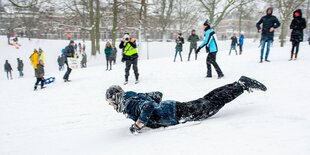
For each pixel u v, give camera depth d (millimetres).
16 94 11141
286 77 7973
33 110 7898
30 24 34188
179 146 3615
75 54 13391
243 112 4895
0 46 34781
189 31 62500
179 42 17172
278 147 3193
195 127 4328
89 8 34438
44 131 5766
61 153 4289
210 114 4773
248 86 4805
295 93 5910
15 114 7605
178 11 53938
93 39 33781
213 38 9266
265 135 3598
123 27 33938
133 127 4562
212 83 8805
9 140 5387
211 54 9367
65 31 49656
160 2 46031
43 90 11461
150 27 35094
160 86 9453
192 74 10859
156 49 39250
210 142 3604
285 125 3881
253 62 11617
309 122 3912
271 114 4480
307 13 43281
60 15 32844
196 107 4660
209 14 44219
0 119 7156
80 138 4965
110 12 33781
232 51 25906
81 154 4043
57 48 36281
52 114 7184
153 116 4641
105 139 4625
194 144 3609
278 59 11836
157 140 3996
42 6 29719
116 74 13641
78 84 11867
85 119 6363
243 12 47906
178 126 4484
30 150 4668
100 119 6230
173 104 4672
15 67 31047
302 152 3002
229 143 3480
